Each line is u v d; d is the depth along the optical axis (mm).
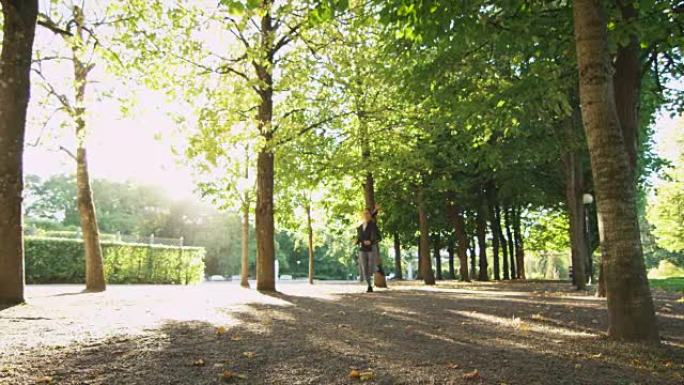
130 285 24391
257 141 13219
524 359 4836
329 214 32844
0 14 11234
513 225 37875
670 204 44438
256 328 6551
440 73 11016
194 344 5320
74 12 13984
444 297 12930
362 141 18375
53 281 23844
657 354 5055
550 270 54875
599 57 5801
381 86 16516
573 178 17938
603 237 5918
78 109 14281
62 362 4398
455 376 4137
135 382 3830
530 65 10883
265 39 12555
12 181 8844
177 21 12812
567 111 11031
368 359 4738
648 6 8320
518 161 20125
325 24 14203
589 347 5418
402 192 26906
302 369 4320
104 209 68750
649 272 56188
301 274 83188
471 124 12219
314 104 16828
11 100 8789
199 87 13492
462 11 8461
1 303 8695
